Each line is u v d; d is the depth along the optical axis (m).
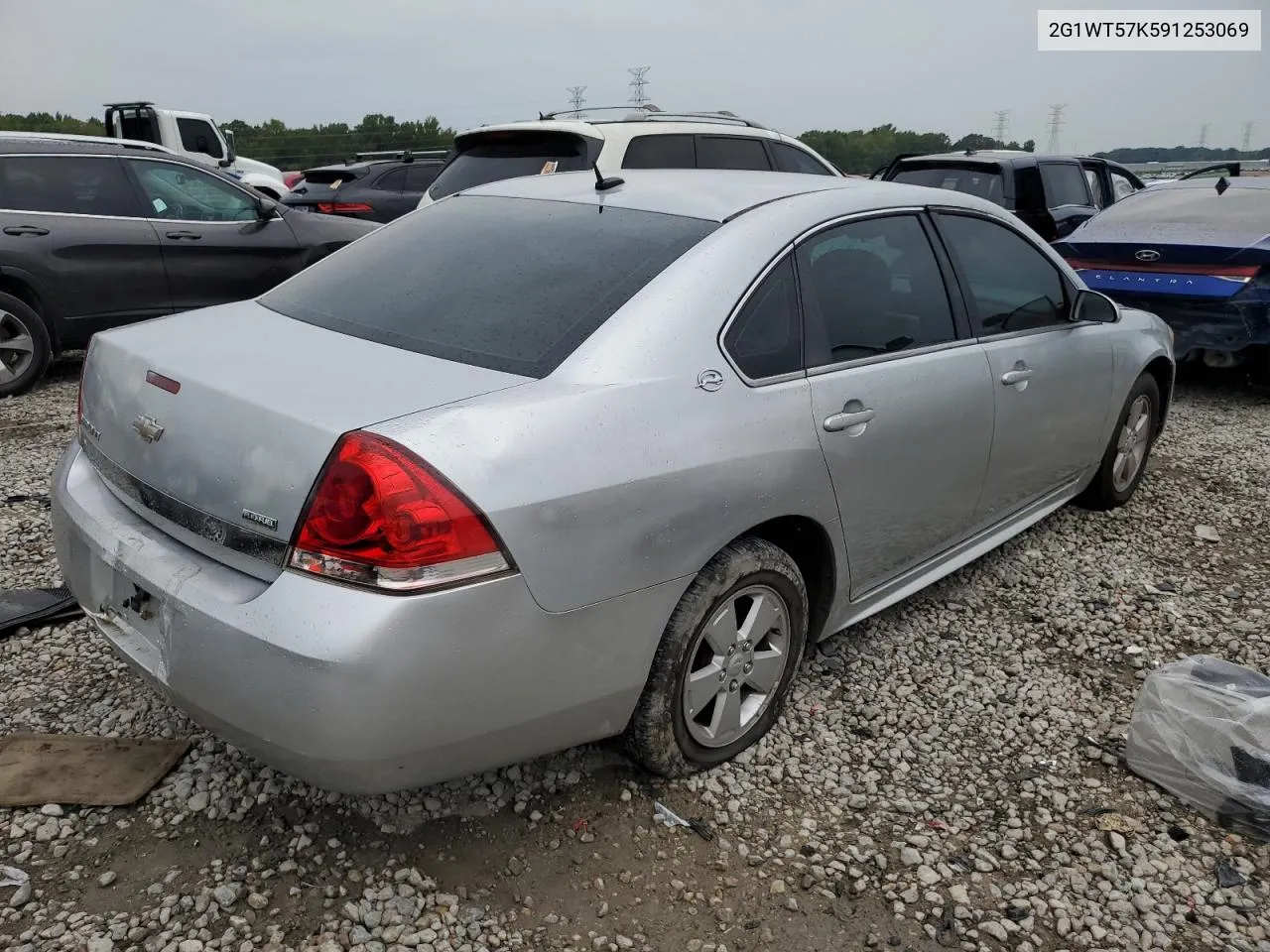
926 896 2.39
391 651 1.95
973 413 3.36
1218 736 2.70
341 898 2.29
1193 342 6.86
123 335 2.73
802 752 2.92
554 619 2.17
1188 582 4.15
